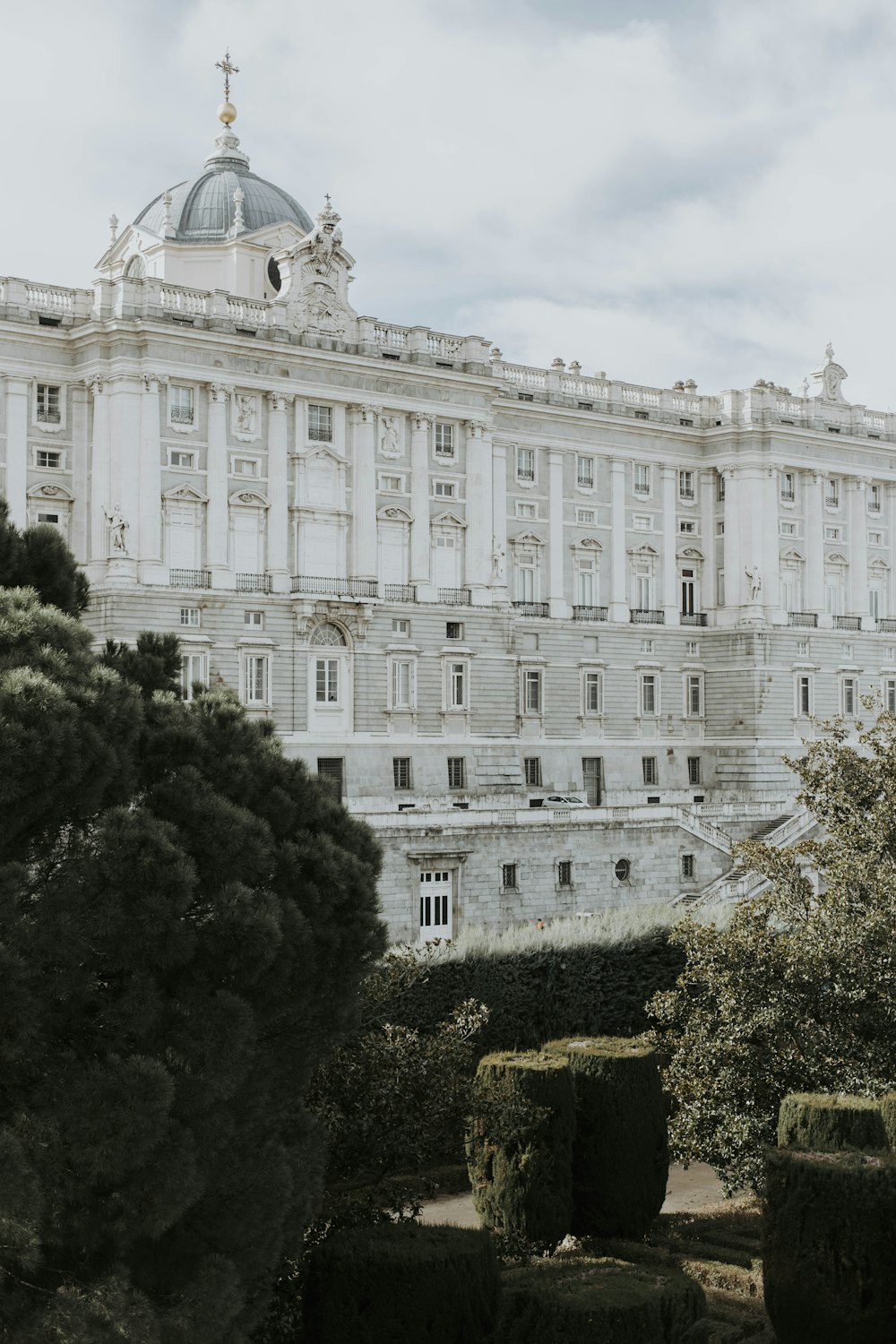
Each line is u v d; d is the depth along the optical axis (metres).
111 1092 20.50
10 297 80.38
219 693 28.45
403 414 90.69
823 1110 32.66
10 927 20.69
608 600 104.31
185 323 82.19
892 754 40.97
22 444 79.94
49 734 21.42
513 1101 33.69
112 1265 20.88
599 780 102.44
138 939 21.64
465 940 52.41
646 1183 36.56
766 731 106.81
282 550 85.00
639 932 56.16
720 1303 32.94
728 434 108.06
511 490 99.31
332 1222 29.64
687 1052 38.22
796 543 110.69
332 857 25.72
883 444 114.94
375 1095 30.50
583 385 103.38
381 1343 25.91
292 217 102.81
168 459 81.31
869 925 36.50
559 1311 26.30
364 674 87.62
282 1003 24.17
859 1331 28.28
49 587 28.72
